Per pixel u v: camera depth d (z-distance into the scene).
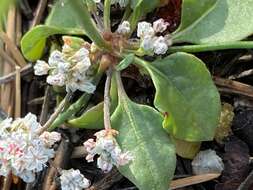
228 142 0.10
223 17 0.10
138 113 0.10
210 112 0.10
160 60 0.10
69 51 0.09
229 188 0.10
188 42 0.10
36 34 0.10
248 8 0.10
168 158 0.09
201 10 0.10
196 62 0.10
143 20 0.11
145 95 0.11
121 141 0.10
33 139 0.09
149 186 0.09
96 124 0.10
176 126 0.10
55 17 0.11
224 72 0.11
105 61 0.10
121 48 0.10
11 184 0.11
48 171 0.10
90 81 0.10
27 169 0.09
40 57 0.11
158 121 0.10
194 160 0.10
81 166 0.11
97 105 0.10
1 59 0.12
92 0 0.10
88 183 0.09
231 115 0.10
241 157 0.10
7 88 0.11
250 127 0.10
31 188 0.10
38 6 0.12
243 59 0.11
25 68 0.11
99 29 0.10
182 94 0.10
